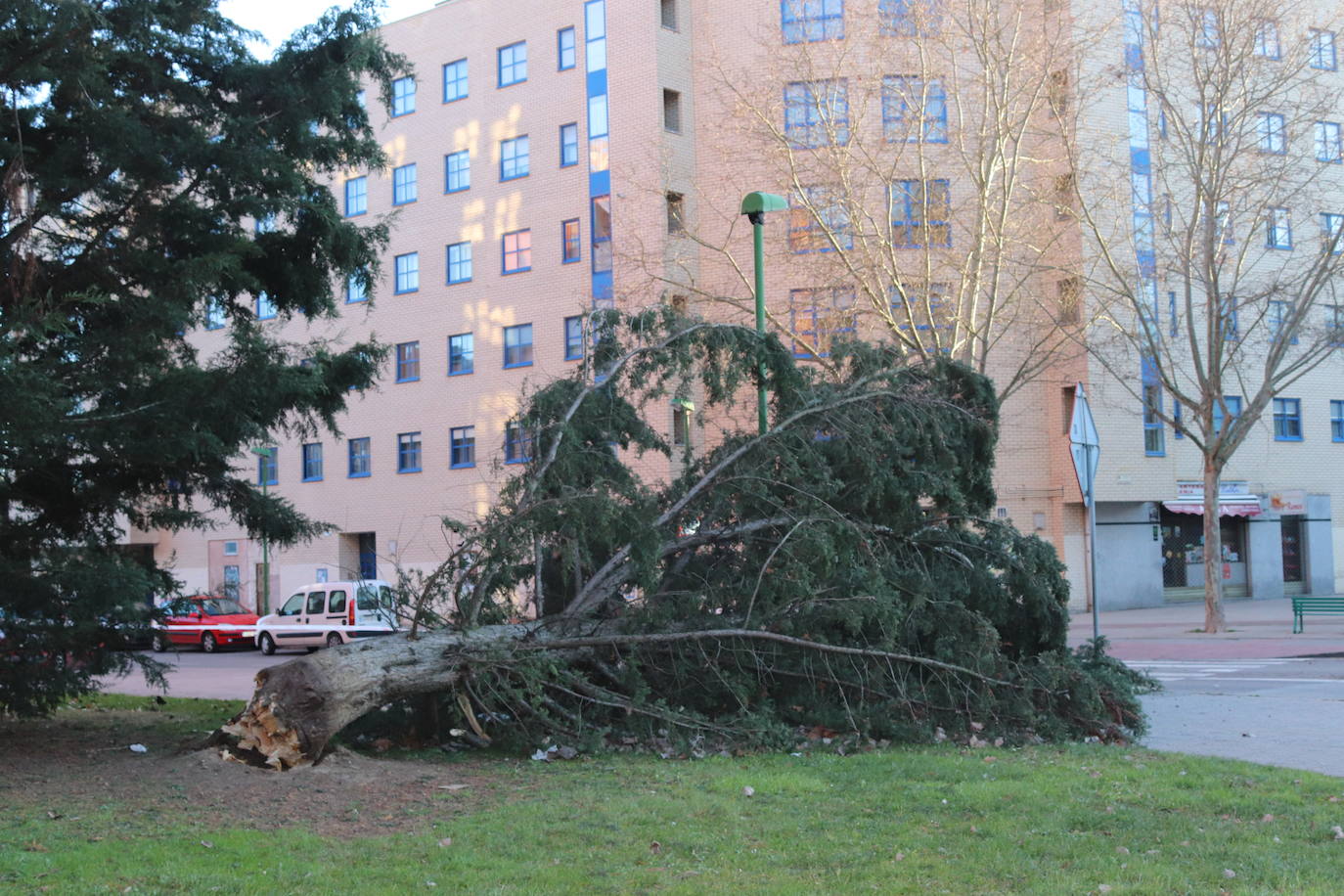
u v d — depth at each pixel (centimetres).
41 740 1108
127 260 1081
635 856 607
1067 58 2567
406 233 4000
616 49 3472
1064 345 3169
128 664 1106
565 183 3606
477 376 3822
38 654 1058
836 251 2384
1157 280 2731
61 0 1002
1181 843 619
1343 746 975
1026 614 1152
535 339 3678
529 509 952
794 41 2745
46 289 1059
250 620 3306
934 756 919
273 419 1174
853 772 844
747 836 648
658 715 970
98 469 1119
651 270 3067
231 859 603
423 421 3956
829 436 1123
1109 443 3359
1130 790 757
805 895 529
